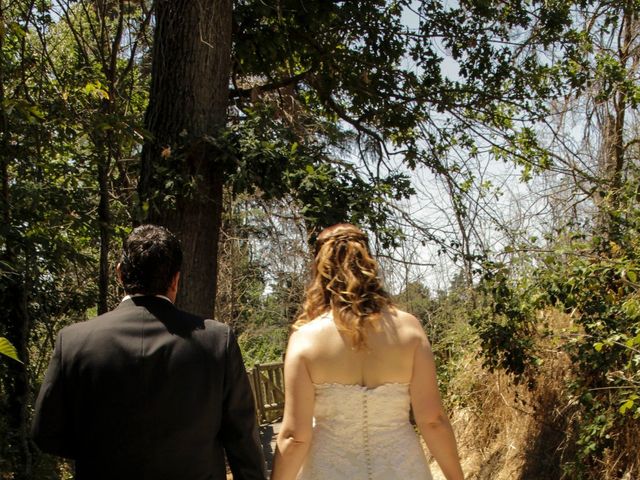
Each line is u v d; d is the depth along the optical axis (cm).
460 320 908
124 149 705
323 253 318
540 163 933
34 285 642
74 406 260
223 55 761
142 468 255
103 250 694
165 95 740
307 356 305
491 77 974
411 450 305
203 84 742
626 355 601
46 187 620
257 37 901
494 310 733
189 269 716
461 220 787
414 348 306
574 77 935
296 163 695
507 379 817
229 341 273
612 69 906
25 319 599
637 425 597
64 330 270
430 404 305
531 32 972
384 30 971
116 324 265
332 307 309
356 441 301
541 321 780
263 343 1458
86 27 1004
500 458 784
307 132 993
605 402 618
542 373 765
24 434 565
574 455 675
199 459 260
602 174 884
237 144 700
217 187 740
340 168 713
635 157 855
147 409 256
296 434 301
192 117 734
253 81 1047
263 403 1241
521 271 707
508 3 966
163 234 279
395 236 692
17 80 674
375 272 316
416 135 1012
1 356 580
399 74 990
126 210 813
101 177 697
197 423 260
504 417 812
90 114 638
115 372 257
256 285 1113
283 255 813
